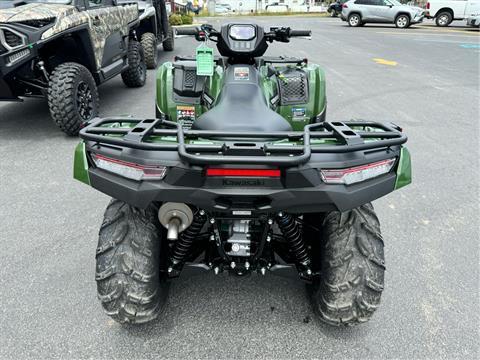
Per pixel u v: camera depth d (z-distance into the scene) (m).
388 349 2.25
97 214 3.50
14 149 4.85
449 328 2.40
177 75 3.44
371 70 9.99
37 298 2.55
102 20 5.97
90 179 1.89
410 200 3.90
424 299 2.63
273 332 2.35
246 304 2.55
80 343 2.24
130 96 7.36
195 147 1.73
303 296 2.62
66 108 4.93
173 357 2.18
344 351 2.24
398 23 21.75
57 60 5.63
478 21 19.94
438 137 5.54
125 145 1.73
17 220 3.38
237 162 1.67
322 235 2.15
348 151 1.73
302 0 59.88
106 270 2.04
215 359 2.17
